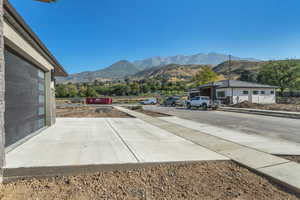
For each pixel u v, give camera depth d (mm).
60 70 10273
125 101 43844
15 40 4520
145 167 3670
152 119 11969
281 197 2705
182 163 3852
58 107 24203
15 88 5160
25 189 2768
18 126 5359
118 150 4633
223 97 28297
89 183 2992
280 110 17625
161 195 2703
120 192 2754
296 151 4836
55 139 5848
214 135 6988
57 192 2707
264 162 3928
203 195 2725
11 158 3809
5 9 3613
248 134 7281
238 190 2873
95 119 11664
